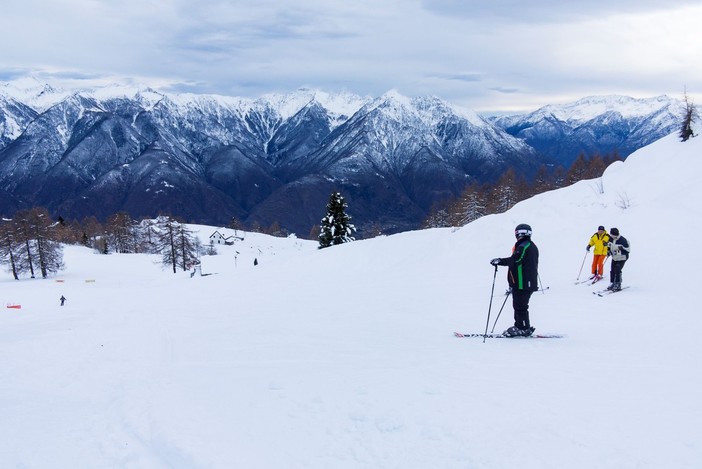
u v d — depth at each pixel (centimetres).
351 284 2119
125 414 608
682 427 451
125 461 490
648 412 489
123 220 11844
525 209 2602
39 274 6919
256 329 1189
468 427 484
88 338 1205
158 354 982
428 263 2447
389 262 2767
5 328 1719
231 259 7875
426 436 479
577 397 541
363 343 935
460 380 623
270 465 452
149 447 516
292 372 724
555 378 615
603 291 1344
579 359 711
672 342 803
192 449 489
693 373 619
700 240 1536
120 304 2438
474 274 1966
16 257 6662
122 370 861
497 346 831
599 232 1484
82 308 2697
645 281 1376
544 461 413
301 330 1132
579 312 1130
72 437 551
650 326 938
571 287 1481
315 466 445
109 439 542
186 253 7156
